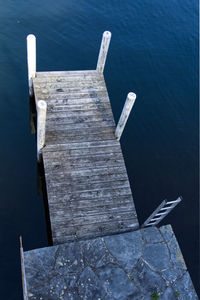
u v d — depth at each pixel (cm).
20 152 1243
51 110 1229
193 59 1786
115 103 1516
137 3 1941
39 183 1192
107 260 893
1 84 1421
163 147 1416
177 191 1290
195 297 877
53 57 1595
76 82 1316
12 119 1338
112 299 833
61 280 840
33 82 1270
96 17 1791
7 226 1050
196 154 1428
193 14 2008
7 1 1670
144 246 935
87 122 1234
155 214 939
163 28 1877
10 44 1549
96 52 1672
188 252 1150
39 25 1656
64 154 1136
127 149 1377
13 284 943
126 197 1090
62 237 979
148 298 852
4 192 1123
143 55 1730
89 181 1095
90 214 1035
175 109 1566
